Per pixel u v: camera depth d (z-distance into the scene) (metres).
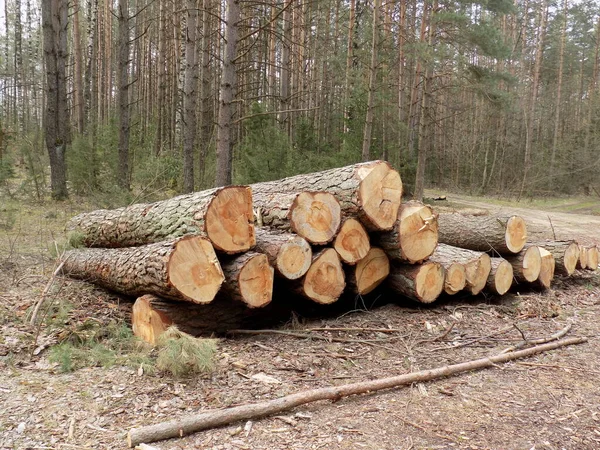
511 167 34.22
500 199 27.19
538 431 2.97
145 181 11.11
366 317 5.13
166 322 4.08
